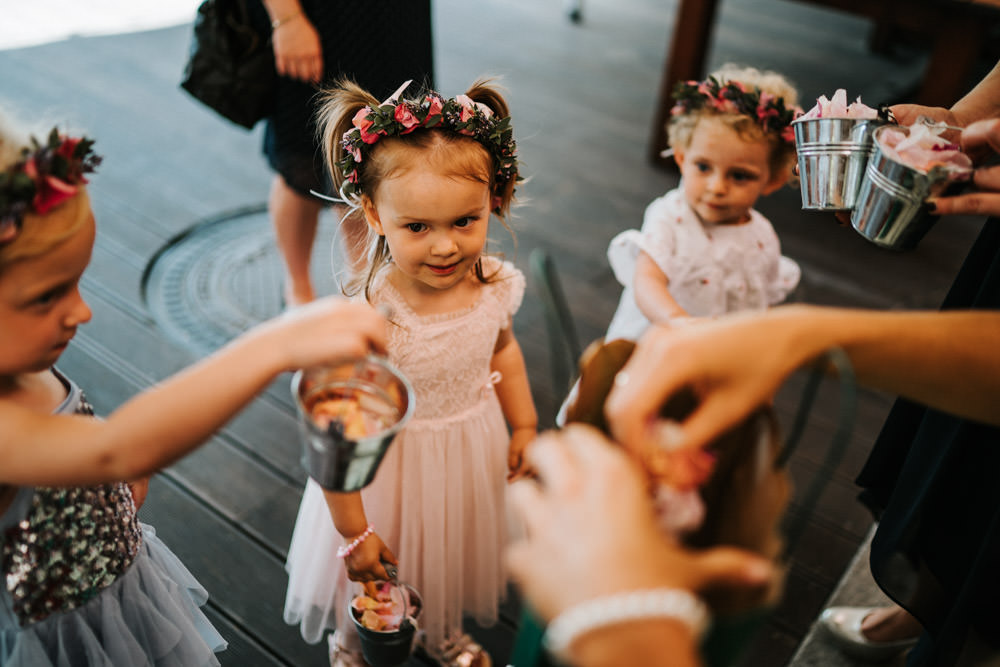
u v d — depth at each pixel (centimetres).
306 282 253
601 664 54
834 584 188
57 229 88
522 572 60
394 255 134
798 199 353
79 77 389
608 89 439
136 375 232
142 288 266
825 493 211
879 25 484
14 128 91
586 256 304
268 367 80
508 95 419
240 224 304
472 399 150
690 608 55
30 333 90
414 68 236
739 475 70
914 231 110
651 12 552
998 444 112
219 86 217
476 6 536
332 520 141
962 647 115
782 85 182
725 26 524
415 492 150
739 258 188
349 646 159
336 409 86
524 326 265
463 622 178
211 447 214
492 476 158
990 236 123
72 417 86
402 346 140
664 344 68
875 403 243
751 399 67
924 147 108
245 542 191
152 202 309
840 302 288
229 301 264
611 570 56
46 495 105
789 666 170
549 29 511
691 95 178
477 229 134
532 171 357
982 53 455
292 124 223
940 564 125
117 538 117
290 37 208
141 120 362
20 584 106
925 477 128
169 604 127
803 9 564
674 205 189
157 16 471
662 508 66
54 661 113
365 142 129
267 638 171
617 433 67
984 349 75
